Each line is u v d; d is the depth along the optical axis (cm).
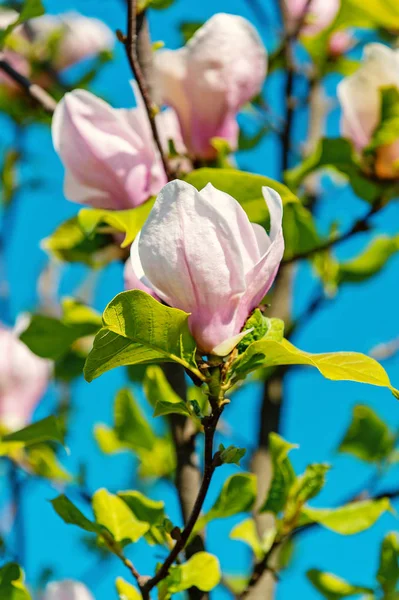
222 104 133
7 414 147
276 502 125
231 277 104
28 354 149
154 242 104
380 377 104
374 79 136
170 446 139
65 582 129
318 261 147
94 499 120
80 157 123
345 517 125
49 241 139
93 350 104
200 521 122
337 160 137
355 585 132
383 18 145
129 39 120
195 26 171
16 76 136
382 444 140
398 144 135
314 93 166
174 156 129
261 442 144
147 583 114
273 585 134
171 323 104
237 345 106
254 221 121
